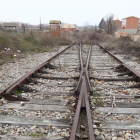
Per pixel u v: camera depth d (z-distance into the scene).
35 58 10.59
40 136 2.87
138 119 3.42
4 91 4.43
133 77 5.94
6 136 2.86
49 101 4.18
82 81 5.05
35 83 5.50
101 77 6.23
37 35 19.19
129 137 2.87
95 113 3.65
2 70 7.30
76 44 21.97
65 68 7.57
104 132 3.00
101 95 4.58
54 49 15.39
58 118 3.40
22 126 3.18
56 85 5.33
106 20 41.06
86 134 2.87
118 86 5.26
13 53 11.21
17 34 17.19
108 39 25.56
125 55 11.90
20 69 7.58
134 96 4.46
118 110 3.76
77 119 3.06
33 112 3.69
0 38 12.37
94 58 10.43
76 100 4.12
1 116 3.48
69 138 2.62
